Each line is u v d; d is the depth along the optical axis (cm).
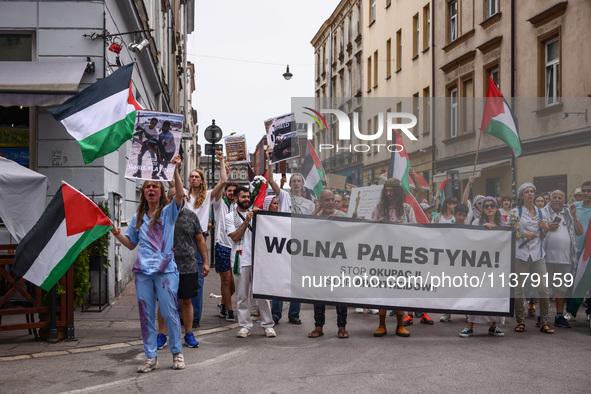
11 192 850
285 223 794
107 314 949
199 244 741
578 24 1662
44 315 755
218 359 662
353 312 1038
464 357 668
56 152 1079
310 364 636
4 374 595
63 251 667
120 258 1161
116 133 830
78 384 559
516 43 1986
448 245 802
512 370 608
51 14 1096
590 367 622
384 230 800
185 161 3997
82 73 1028
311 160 810
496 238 809
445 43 2564
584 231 841
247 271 797
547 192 834
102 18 1101
